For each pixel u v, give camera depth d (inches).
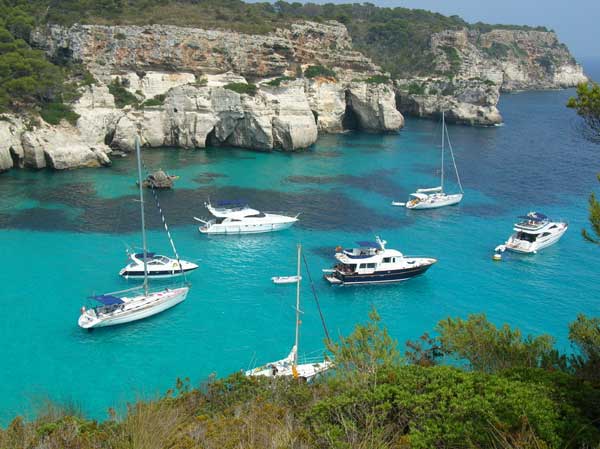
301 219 2464.3
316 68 4539.9
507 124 5310.0
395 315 1659.7
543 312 1683.1
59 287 1737.2
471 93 5290.4
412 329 1578.5
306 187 2947.8
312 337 1518.2
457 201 2736.2
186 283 1830.7
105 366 1353.3
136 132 3612.2
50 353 1398.9
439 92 5595.5
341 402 556.7
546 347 803.4
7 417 1134.4
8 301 1638.8
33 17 4050.2
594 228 634.8
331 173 3260.3
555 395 559.2
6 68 3223.4
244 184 2962.6
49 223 2261.3
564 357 750.5
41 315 1572.3
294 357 1322.6
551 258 2103.8
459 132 4815.5
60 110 3319.4
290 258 2053.4
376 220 2480.3
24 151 3051.2
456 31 6476.4
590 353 746.2
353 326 1585.9
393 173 3299.7
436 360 938.7
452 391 558.3
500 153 3934.5
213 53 4109.3
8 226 2209.6
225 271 1930.4
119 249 2043.6
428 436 502.3
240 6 5093.5
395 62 6358.3
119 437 527.2
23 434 564.1
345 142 4222.4
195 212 2490.2
